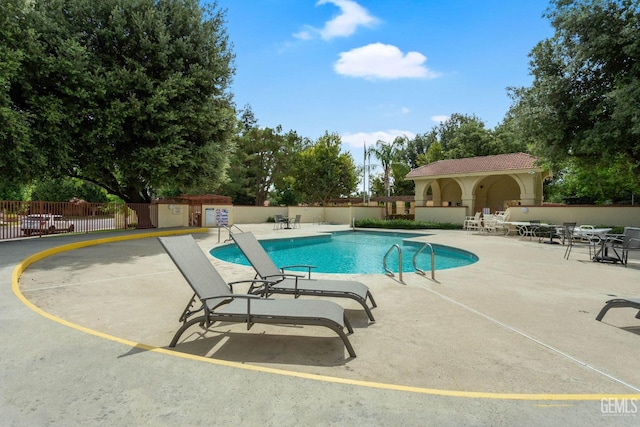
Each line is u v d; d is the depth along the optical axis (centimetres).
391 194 5412
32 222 1525
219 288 418
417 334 412
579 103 1516
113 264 891
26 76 1342
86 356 320
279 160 4331
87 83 1427
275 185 4509
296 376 291
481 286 669
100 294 591
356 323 454
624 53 1432
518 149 3931
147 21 1616
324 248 1602
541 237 1706
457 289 643
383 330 426
